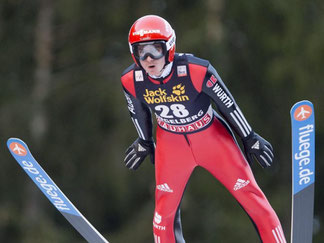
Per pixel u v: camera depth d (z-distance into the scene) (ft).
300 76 130.31
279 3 130.41
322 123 135.33
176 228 55.72
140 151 56.29
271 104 138.92
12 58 140.67
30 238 132.26
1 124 135.85
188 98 51.39
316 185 150.20
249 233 131.23
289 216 136.46
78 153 138.62
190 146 53.57
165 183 54.75
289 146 141.69
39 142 136.15
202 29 126.21
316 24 132.77
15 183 139.33
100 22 138.72
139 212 137.39
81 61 141.59
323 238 147.84
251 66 135.74
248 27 133.08
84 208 144.36
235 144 54.08
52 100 137.59
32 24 140.77
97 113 137.08
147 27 48.83
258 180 142.41
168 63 49.93
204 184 132.57
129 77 52.13
